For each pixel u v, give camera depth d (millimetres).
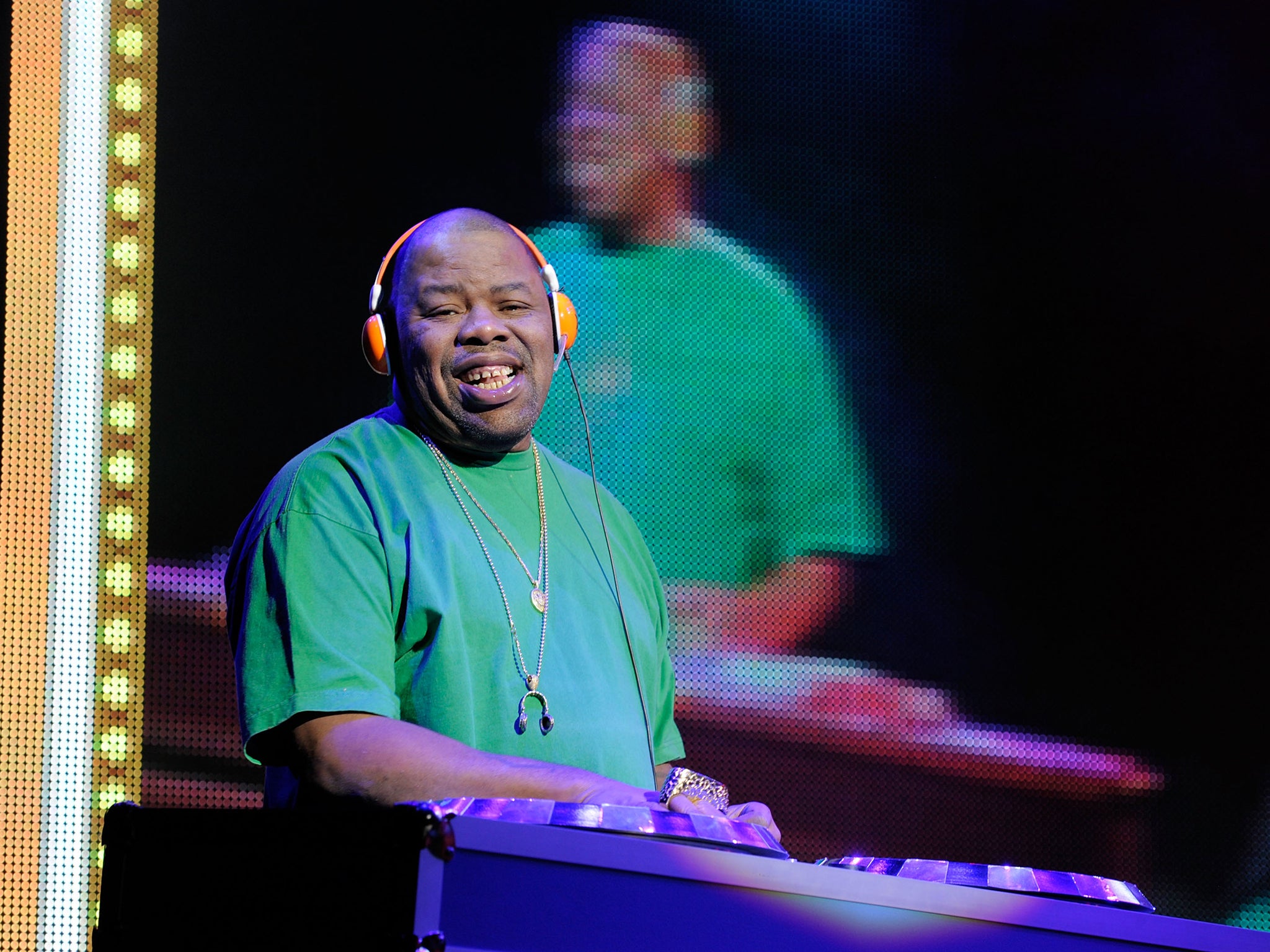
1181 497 6508
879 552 6168
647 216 6156
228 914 1905
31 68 5395
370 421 3131
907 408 6316
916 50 6574
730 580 5980
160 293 5453
